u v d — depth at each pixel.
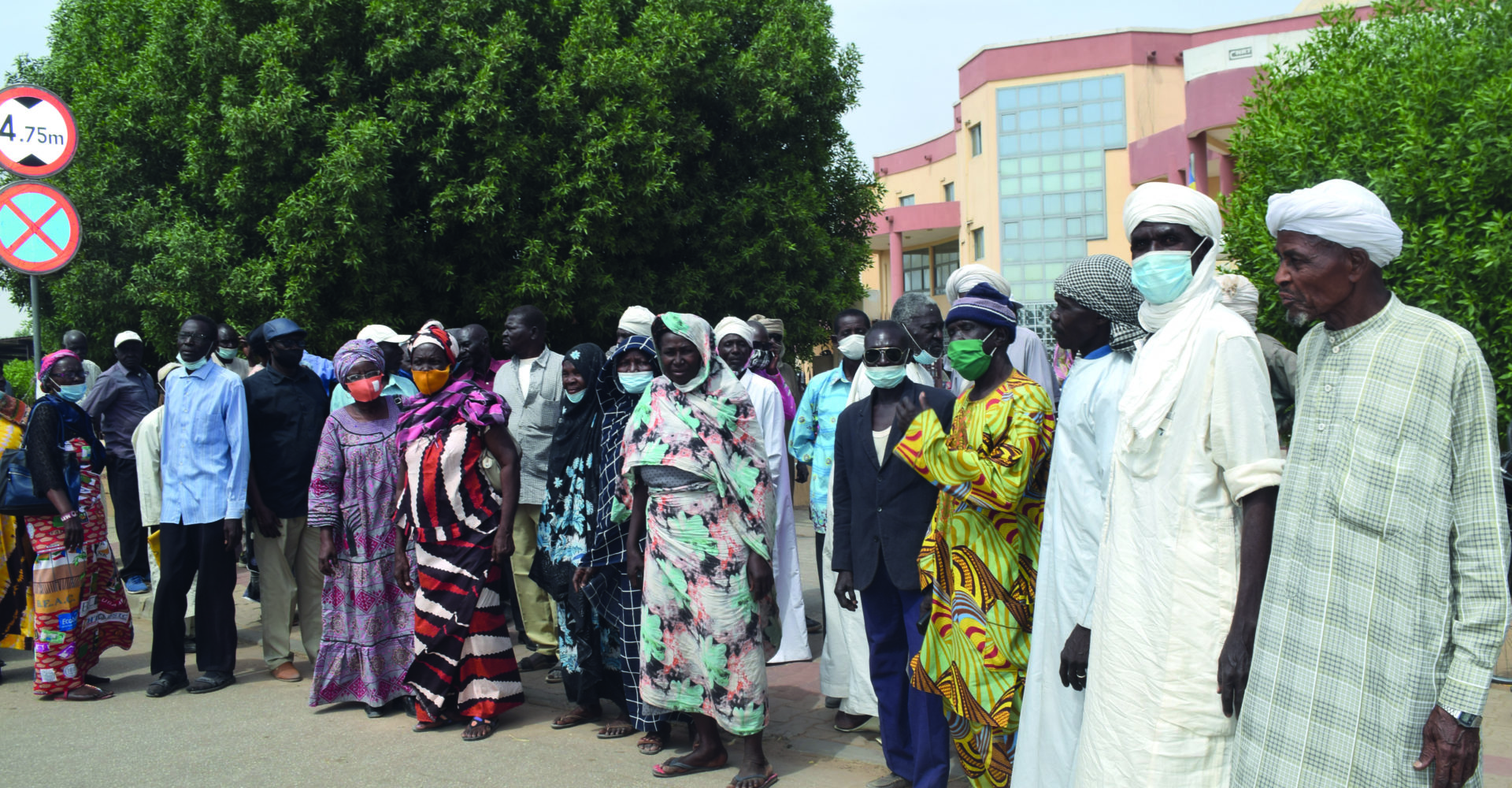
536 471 6.16
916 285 34.88
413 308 12.84
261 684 6.12
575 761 4.70
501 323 13.65
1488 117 5.95
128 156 14.16
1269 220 2.55
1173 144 21.58
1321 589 2.40
